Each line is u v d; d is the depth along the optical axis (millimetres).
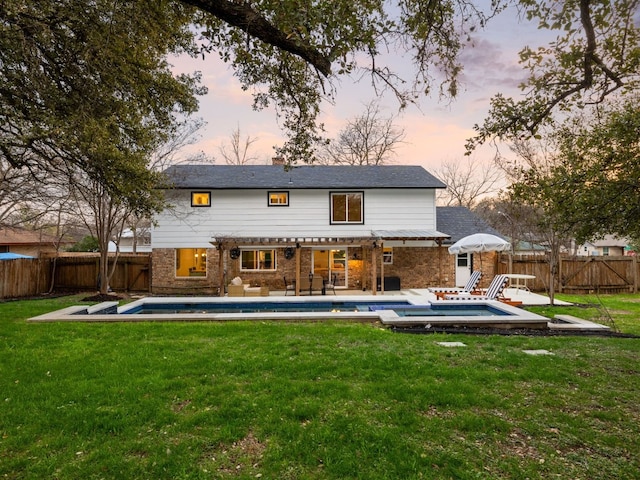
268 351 6430
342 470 3055
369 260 19812
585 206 5410
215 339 7316
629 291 18891
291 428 3707
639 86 4805
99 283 17453
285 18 3434
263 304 13234
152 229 19109
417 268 19891
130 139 9359
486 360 6031
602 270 18891
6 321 9117
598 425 3850
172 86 9312
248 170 21188
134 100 8680
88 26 6477
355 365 5652
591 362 6047
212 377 5129
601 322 10906
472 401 4359
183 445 3428
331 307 13367
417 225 19703
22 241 26750
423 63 4652
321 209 19562
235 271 19344
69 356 6012
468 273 20078
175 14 5996
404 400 4398
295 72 6148
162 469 3082
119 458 3225
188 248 19266
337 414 4012
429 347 6867
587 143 5613
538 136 5164
